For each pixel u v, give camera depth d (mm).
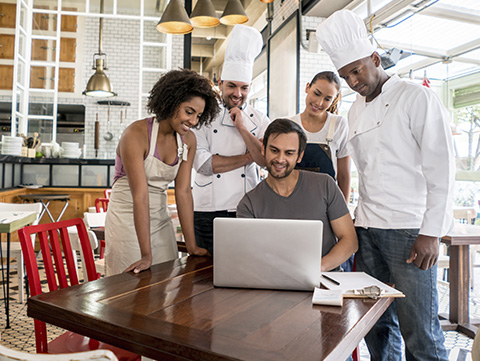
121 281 1515
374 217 2037
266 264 1418
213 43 11594
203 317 1162
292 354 938
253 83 12492
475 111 6727
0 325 3262
